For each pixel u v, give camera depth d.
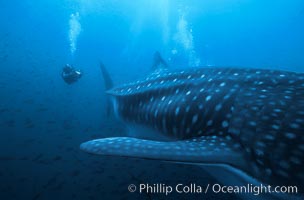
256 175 1.83
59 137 5.73
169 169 4.58
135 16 29.84
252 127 2.05
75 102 7.76
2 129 5.74
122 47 16.39
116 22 26.27
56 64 11.46
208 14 34.50
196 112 2.85
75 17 26.91
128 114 4.30
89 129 6.23
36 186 4.16
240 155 2.00
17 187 4.11
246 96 2.41
